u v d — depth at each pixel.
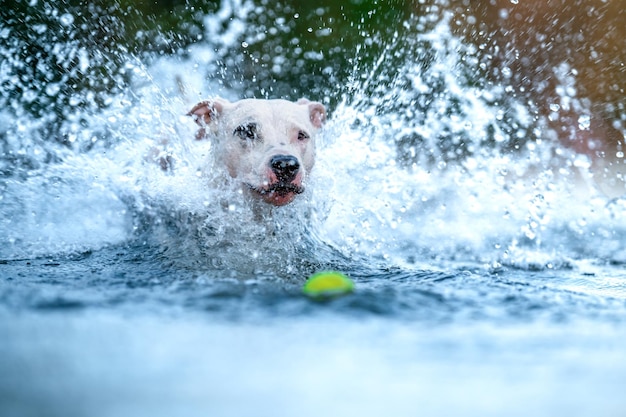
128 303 6.72
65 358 4.79
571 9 21.52
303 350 5.10
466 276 9.59
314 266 9.79
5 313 6.16
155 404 3.92
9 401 3.95
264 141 10.37
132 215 11.41
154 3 21.06
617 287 9.48
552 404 4.00
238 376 4.46
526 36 20.75
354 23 22.16
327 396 4.11
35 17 16.36
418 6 20.56
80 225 11.48
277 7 21.69
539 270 10.91
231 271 9.03
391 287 8.14
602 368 4.75
